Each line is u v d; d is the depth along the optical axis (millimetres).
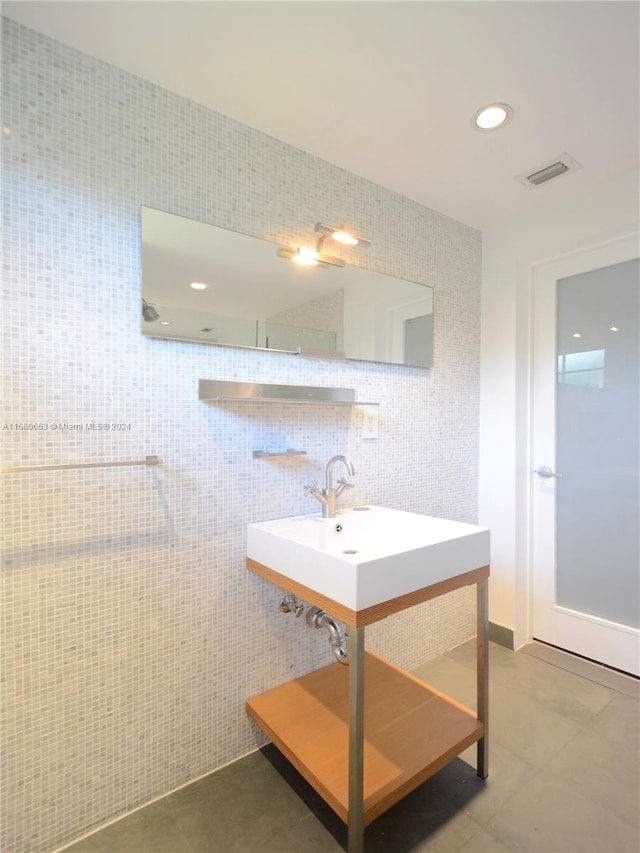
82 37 1267
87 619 1339
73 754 1320
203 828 1361
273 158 1707
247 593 1658
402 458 2172
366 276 2002
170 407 1481
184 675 1520
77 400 1316
